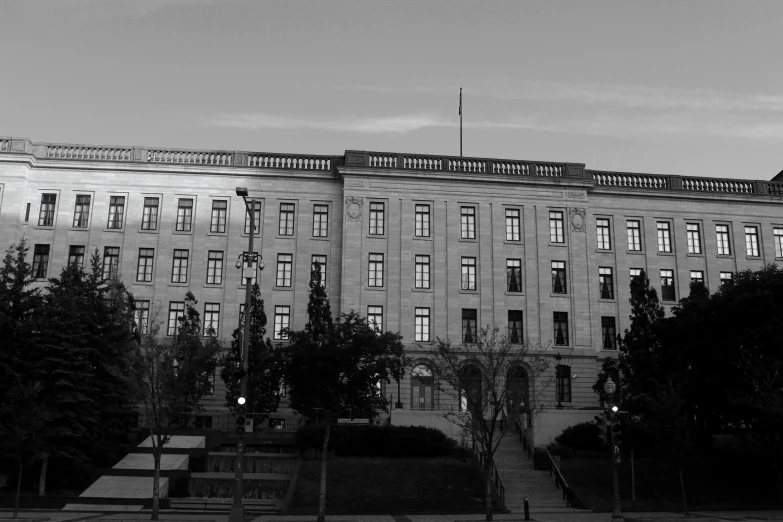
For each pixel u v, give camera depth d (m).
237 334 46.16
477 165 54.88
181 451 38.06
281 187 54.03
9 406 31.36
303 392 31.64
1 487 34.38
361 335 30.89
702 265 56.28
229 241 52.72
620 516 27.66
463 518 29.81
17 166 51.59
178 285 51.72
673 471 38.19
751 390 35.22
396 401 48.97
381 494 33.66
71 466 34.44
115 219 52.53
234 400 44.03
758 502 34.72
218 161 54.34
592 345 52.19
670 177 57.56
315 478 35.22
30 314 36.31
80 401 34.19
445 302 51.88
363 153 53.94
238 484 26.91
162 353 35.66
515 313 52.50
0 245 50.16
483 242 53.31
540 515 30.88
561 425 42.19
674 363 38.69
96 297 38.84
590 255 54.38
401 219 53.09
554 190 54.84
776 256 57.25
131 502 31.66
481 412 34.41
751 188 58.44
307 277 52.53
